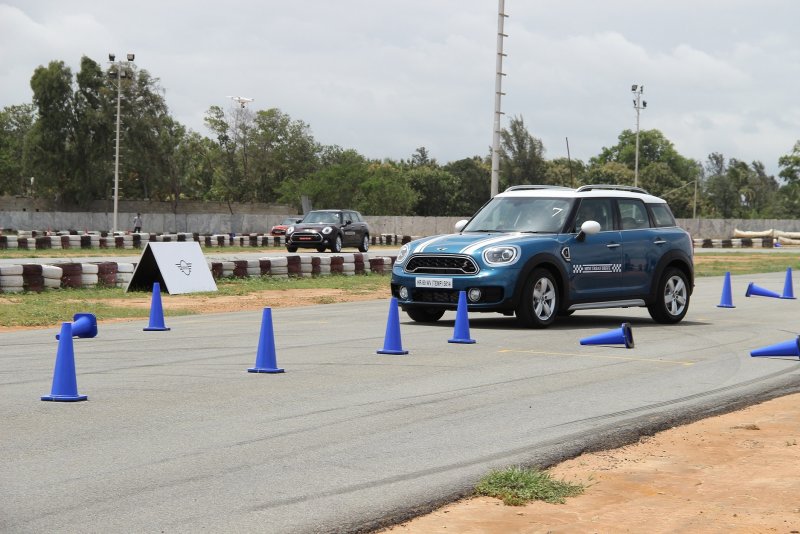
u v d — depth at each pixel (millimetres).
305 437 8039
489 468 7141
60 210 105188
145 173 108250
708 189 162500
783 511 6297
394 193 119812
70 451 7422
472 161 139125
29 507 5973
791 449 8055
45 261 36000
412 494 6422
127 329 16188
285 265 30031
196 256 25000
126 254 44656
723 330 16969
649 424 8781
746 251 65625
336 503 6180
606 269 17172
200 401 9531
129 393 9930
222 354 12961
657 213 18438
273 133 125875
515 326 16844
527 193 17875
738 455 7859
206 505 6082
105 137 105625
